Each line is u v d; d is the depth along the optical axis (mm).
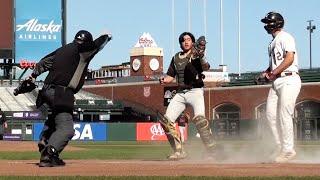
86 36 8961
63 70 8945
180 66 10719
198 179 6961
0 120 40094
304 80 58406
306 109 56469
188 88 10750
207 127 10719
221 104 64250
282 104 9797
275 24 9914
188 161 10492
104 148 25234
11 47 50906
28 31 51562
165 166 8969
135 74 80500
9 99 59062
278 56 9906
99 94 76312
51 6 52062
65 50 8992
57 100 8938
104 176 7367
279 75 9859
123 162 10227
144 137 44750
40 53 51969
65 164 9383
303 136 54469
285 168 8453
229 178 7043
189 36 10641
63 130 9055
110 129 43812
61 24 52375
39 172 8211
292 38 9867
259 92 61156
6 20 50812
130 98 73500
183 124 19359
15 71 62438
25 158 15359
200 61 10617
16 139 43062
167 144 33625
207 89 65500
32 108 56906
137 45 80625
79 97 71000
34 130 43094
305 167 8594
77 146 28172
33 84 9305
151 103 70812
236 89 63125
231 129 52312
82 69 9094
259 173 7801
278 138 10148
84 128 43219
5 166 9258
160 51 81000
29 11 51531
